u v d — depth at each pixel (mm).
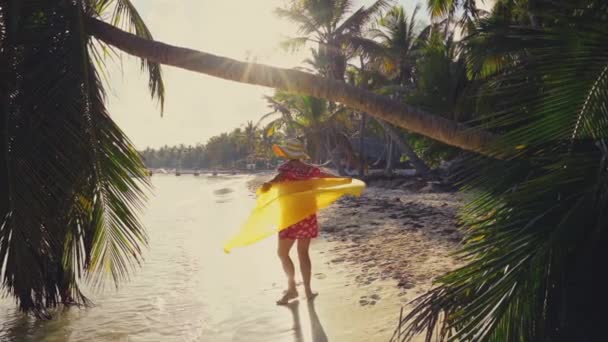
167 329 4020
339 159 29219
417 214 10555
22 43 3236
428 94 15250
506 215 2178
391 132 22641
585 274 2109
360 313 3959
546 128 2125
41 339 3834
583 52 2008
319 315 4023
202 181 66062
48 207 3326
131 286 5594
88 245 3682
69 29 3303
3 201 3184
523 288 1956
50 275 4008
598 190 2025
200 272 6348
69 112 3191
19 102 3213
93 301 4902
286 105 30688
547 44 2258
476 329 1962
